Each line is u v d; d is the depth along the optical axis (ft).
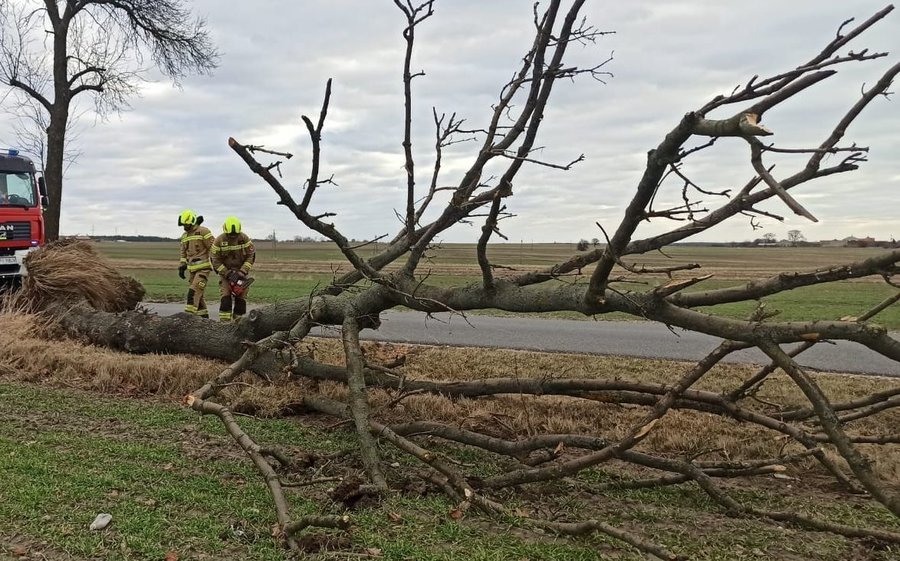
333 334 33.17
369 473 12.91
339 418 17.46
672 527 11.35
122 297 32.55
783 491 13.17
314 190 14.69
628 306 12.76
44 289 28.89
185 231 35.68
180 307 45.57
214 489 12.27
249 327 21.03
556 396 19.90
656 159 10.04
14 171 36.24
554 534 10.78
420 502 11.96
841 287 70.49
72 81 57.06
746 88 9.70
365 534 10.52
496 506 11.32
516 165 13.80
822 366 26.63
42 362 21.88
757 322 11.68
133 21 59.47
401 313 45.93
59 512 11.05
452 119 17.04
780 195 8.15
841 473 12.47
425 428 14.75
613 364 25.57
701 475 12.25
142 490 12.13
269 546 10.12
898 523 11.53
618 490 13.05
